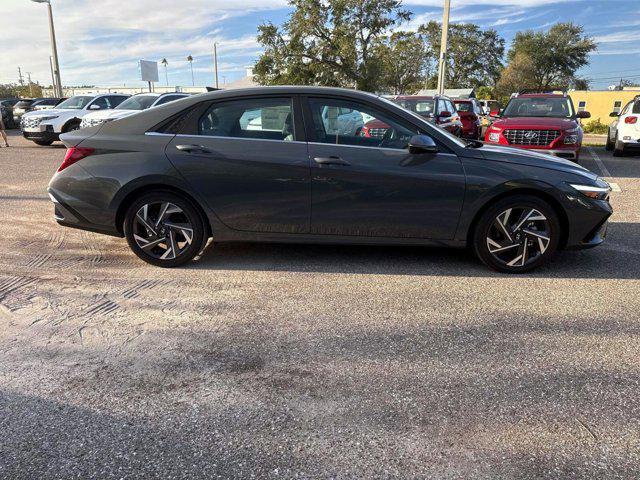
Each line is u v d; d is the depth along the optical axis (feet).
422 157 14.17
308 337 10.89
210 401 8.66
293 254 16.47
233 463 7.22
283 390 8.96
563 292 13.38
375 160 14.16
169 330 11.21
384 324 11.50
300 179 14.25
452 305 12.53
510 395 8.78
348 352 10.26
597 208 14.34
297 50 98.32
